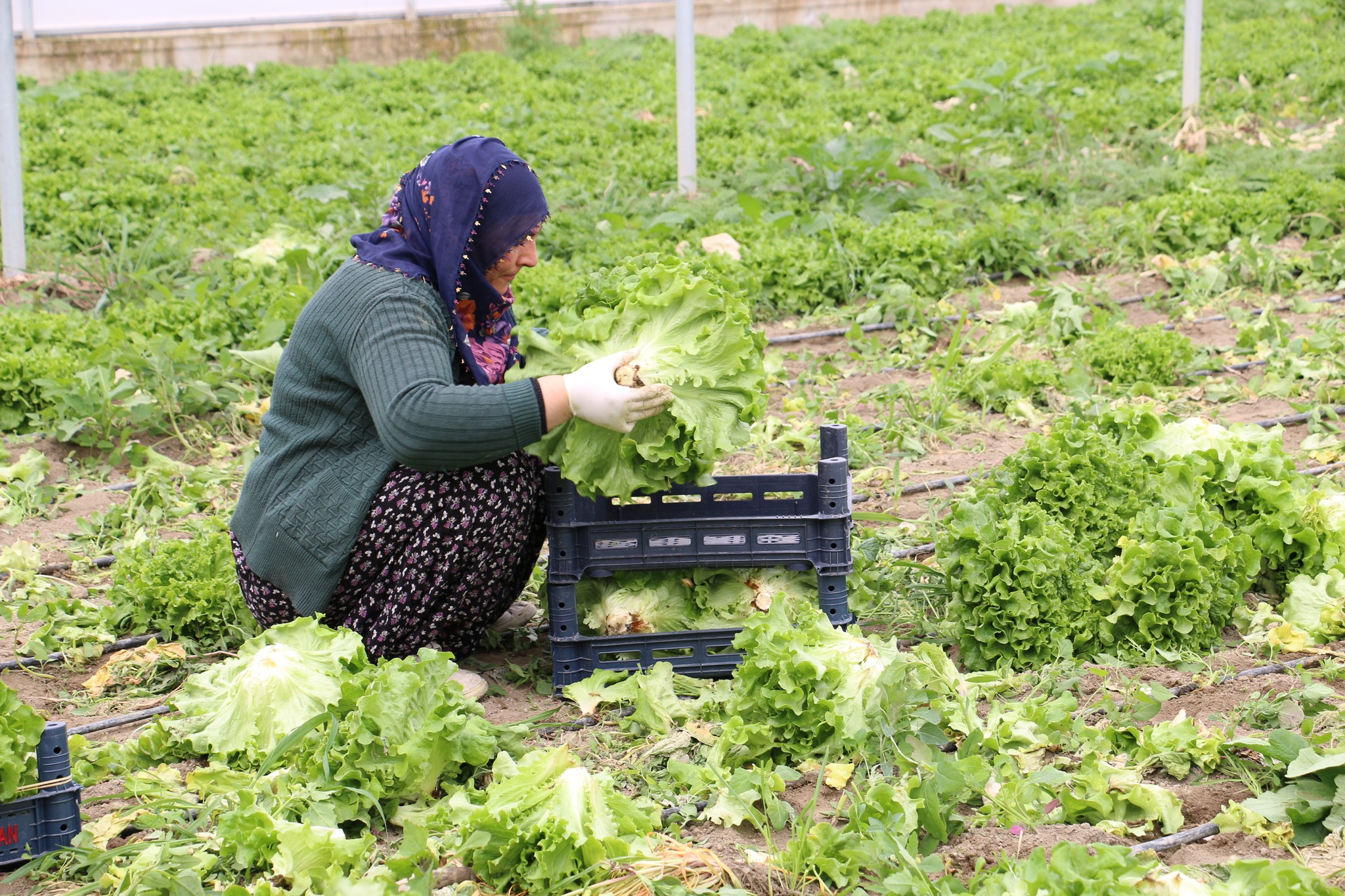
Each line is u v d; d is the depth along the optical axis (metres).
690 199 8.88
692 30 9.13
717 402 3.18
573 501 3.32
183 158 11.22
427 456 2.99
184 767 3.02
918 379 6.05
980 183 9.24
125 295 7.28
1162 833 2.67
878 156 8.66
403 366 2.99
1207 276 7.14
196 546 3.93
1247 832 2.62
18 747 2.61
